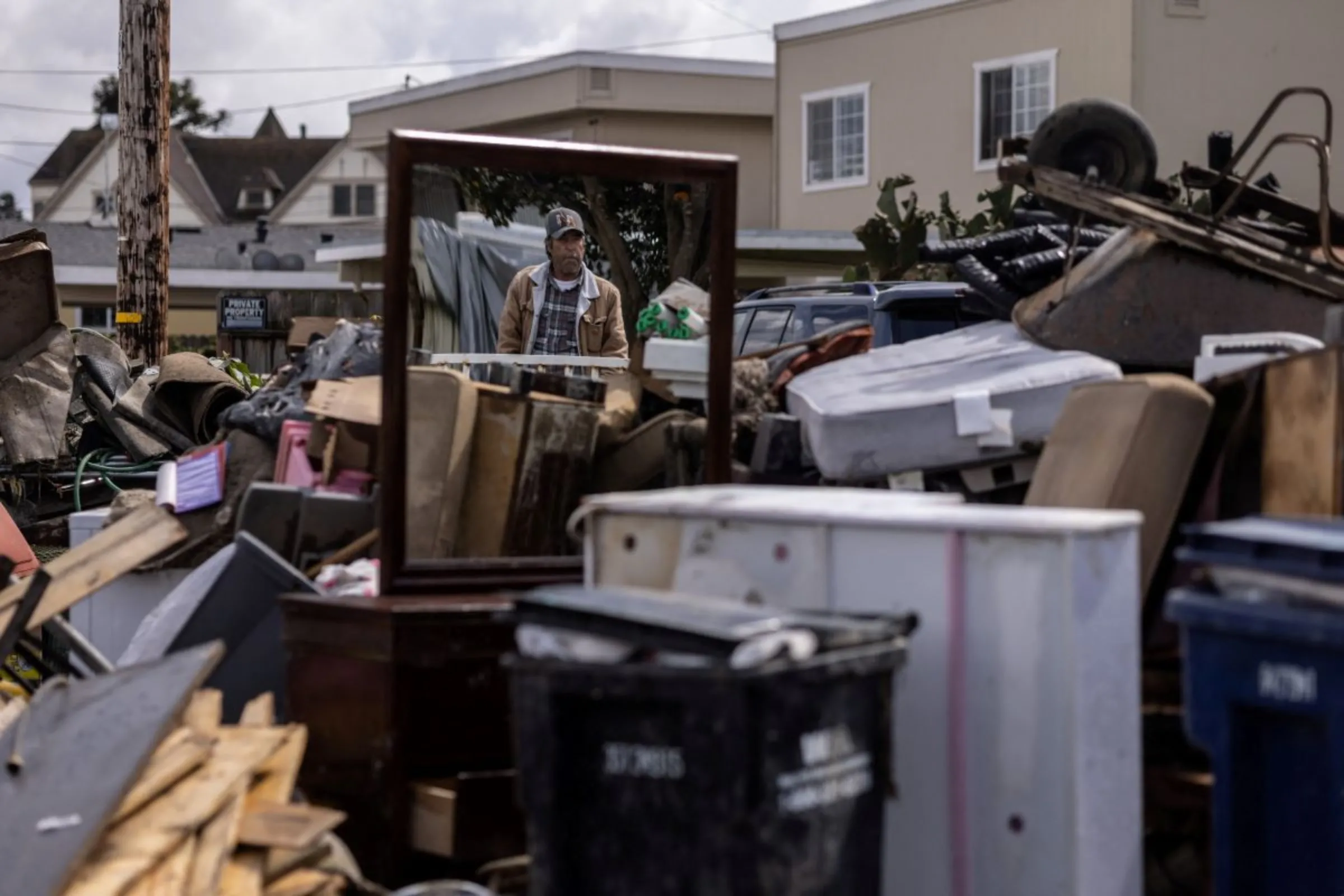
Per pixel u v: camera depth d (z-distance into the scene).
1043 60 23.31
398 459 5.01
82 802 3.94
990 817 3.85
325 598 4.93
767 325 9.90
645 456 6.30
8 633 4.88
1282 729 3.63
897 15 24.94
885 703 3.64
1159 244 6.50
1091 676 3.77
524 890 4.59
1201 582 3.88
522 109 30.62
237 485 6.81
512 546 5.84
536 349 8.01
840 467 5.90
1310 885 3.58
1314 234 7.21
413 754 4.77
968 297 7.48
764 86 29.67
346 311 15.71
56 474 9.55
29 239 10.09
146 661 4.83
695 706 3.36
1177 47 22.67
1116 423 4.95
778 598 4.18
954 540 3.90
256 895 3.92
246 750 4.41
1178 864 4.43
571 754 3.54
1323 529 3.75
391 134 5.06
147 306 13.05
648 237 8.02
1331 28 23.61
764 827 3.36
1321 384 4.50
